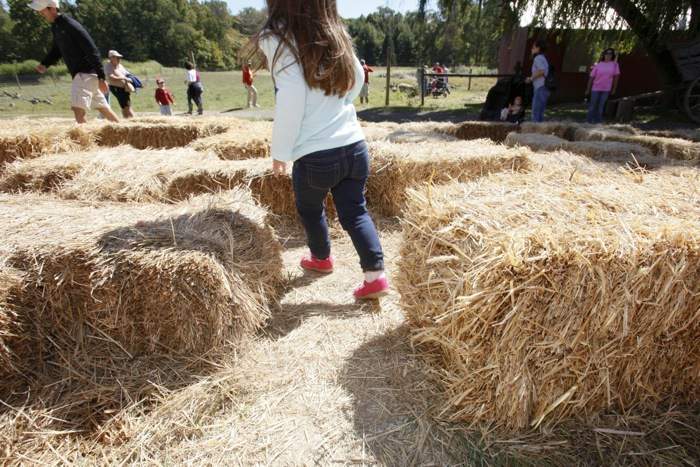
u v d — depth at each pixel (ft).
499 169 12.82
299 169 6.94
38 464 4.80
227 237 6.98
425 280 5.89
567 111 43.16
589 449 5.04
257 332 7.23
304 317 7.67
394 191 12.75
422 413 5.53
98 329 6.25
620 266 4.71
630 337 5.12
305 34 5.84
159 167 11.48
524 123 23.57
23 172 10.88
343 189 7.32
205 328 6.29
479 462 4.87
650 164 13.29
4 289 5.60
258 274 7.25
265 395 5.84
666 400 5.83
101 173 10.79
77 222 6.94
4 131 15.12
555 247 4.67
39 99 60.85
